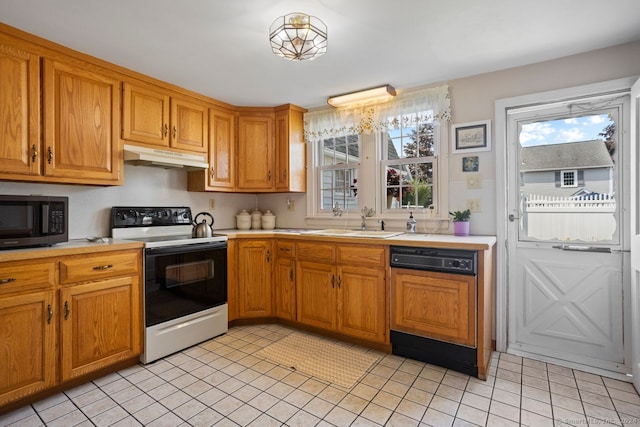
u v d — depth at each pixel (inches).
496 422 66.0
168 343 95.8
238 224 141.9
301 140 137.6
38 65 81.4
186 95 115.6
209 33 78.7
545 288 95.8
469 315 83.7
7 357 68.1
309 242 111.9
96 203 104.0
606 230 88.1
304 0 65.7
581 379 82.5
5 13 70.3
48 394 75.5
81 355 78.8
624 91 85.3
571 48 86.9
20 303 69.6
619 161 86.6
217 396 75.6
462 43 84.1
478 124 103.1
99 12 70.0
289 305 117.6
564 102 92.9
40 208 76.5
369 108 121.3
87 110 90.4
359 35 79.9
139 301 90.4
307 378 83.6
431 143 115.1
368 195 125.6
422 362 92.3
